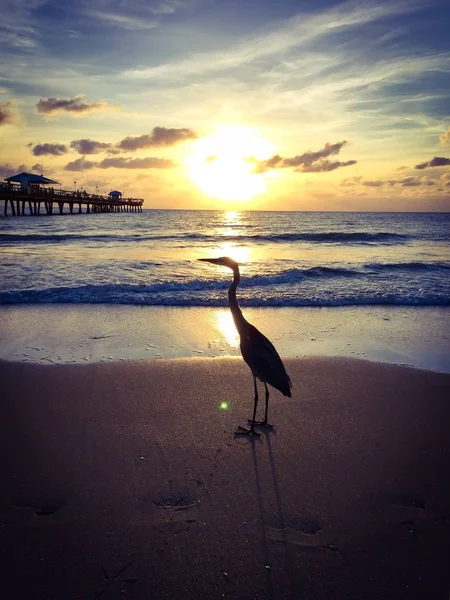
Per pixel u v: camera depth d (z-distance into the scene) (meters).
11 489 3.71
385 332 9.22
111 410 5.30
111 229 43.03
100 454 4.29
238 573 2.88
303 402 5.62
